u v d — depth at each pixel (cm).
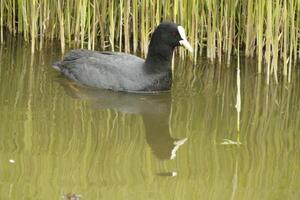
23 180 919
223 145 1086
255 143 1100
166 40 1311
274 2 1405
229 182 953
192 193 913
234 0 1469
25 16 1547
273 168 1007
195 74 1448
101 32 1562
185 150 1062
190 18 1477
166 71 1327
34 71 1403
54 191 892
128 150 1052
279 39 1502
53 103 1234
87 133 1107
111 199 878
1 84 1317
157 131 1135
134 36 1508
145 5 1477
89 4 1488
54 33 1597
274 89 1368
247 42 1502
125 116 1197
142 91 1327
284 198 911
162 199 888
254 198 906
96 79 1339
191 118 1204
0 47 1536
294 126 1185
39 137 1076
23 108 1197
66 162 991
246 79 1425
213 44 1501
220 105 1273
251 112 1244
